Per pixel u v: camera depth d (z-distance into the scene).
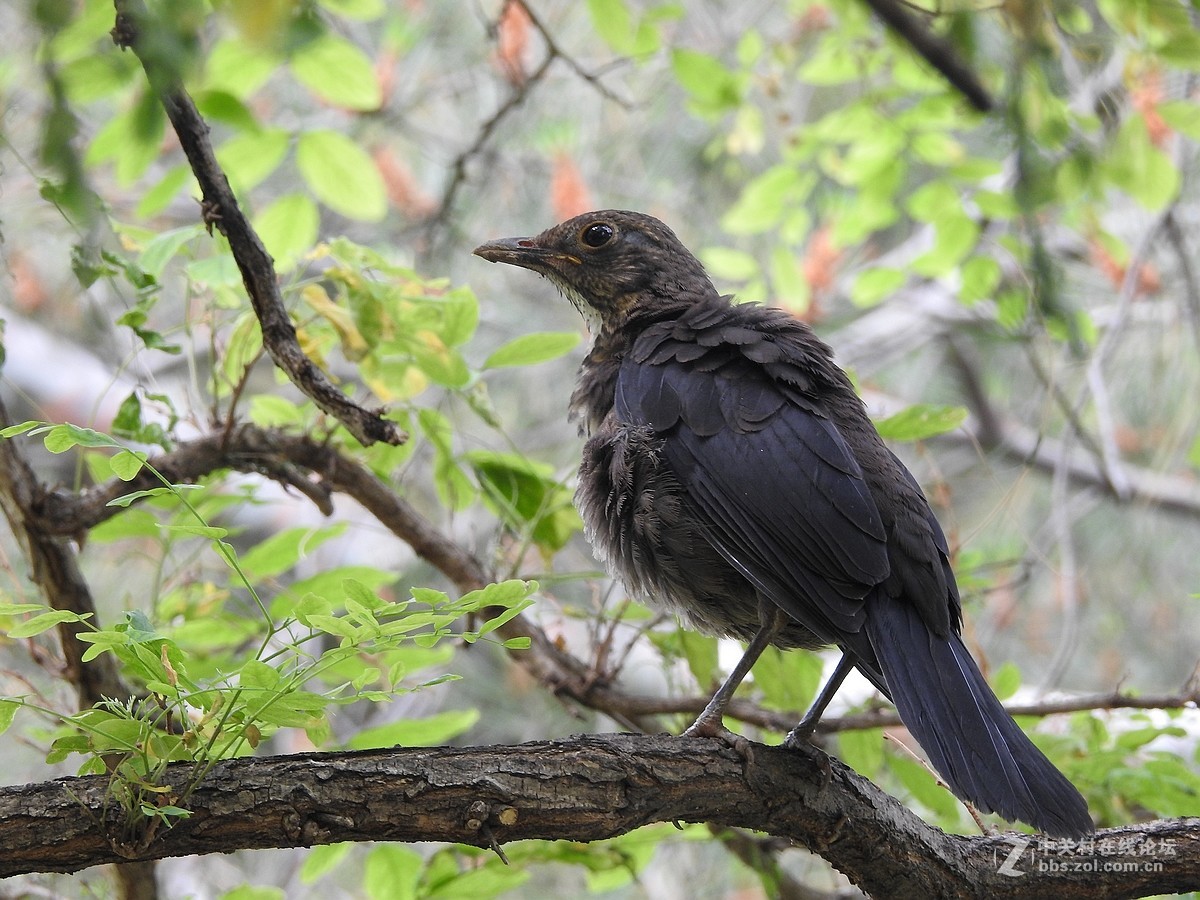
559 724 14.27
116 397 15.26
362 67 10.84
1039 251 9.10
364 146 15.00
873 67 13.54
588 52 16.11
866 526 7.16
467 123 16.25
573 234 9.41
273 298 7.45
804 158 14.10
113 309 15.66
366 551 15.34
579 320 17.00
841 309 18.17
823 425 7.52
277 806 5.69
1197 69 10.48
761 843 10.08
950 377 18.69
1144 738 9.06
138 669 5.78
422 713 14.53
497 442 16.44
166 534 8.73
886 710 9.60
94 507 8.34
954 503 17.77
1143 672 17.06
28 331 15.15
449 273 15.47
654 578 7.90
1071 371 15.98
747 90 14.27
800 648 8.16
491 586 5.52
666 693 12.89
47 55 5.24
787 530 7.26
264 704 5.52
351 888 14.52
